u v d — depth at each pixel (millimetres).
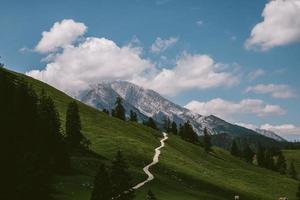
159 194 93875
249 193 131500
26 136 81500
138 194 88188
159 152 151625
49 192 72688
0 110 82250
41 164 70062
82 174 93438
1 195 62375
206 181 127062
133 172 110000
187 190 107812
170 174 122500
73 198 73938
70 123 120188
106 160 118125
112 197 62125
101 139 144750
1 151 68000
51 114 104750
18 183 65125
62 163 91625
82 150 121312
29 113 90250
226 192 123562
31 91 101938
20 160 67438
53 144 91312
